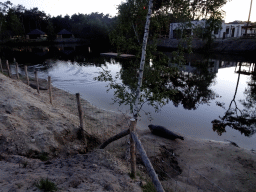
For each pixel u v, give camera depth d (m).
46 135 6.04
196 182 5.82
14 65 29.47
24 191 2.97
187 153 7.61
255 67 30.86
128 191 3.65
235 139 9.21
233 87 19.77
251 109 13.47
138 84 6.54
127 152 6.29
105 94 16.11
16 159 4.57
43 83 18.91
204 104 14.59
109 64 32.94
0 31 76.81
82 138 6.92
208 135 9.59
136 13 6.82
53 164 4.62
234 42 46.09
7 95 7.71
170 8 6.63
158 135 9.12
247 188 5.61
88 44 88.69
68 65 31.56
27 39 83.31
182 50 6.95
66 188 3.29
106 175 4.08
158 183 2.95
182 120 11.34
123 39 7.16
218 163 6.89
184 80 22.45
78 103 6.66
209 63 34.94
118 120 10.64
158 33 7.09
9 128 5.67
